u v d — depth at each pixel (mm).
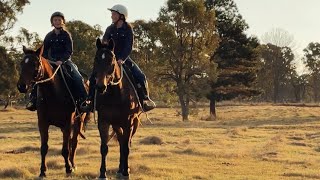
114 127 9523
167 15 42875
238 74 54344
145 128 31172
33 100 9805
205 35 42875
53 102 9547
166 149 16906
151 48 44281
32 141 22000
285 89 114938
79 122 10812
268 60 102750
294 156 15734
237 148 18234
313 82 111062
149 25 44312
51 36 10242
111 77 8523
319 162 14305
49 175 10492
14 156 15078
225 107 67375
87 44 65125
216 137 23891
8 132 29219
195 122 38688
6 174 10664
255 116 49156
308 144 20234
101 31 66938
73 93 10000
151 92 42188
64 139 10180
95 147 17016
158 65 42375
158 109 61906
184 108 42812
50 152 16141
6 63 48000
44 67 9211
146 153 15336
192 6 41875
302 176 11492
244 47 53688
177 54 42062
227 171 12133
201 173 11469
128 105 9133
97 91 8727
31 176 10531
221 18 54000
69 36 10266
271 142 20859
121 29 9688
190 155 15336
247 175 11469
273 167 13031
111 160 13961
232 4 54406
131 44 9633
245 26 54594
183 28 42562
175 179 10391
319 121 39562
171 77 43062
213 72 42312
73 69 10141
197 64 42344
